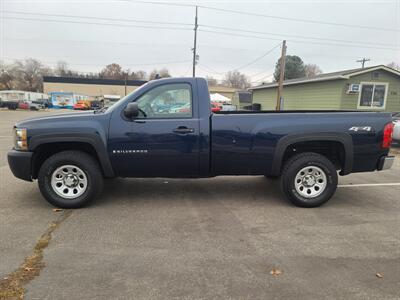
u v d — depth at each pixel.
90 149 4.69
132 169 4.56
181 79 4.55
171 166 4.58
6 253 3.23
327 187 4.65
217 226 3.98
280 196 5.25
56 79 81.38
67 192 4.55
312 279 2.84
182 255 3.24
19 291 2.60
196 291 2.65
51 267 2.98
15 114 36.16
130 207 4.64
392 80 18.25
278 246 3.46
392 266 3.08
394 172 7.32
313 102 20.91
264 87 28.42
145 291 2.64
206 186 5.81
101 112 4.75
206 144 4.51
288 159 4.73
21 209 4.51
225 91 71.62
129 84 83.94
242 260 3.16
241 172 4.69
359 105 18.27
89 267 2.99
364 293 2.64
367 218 4.31
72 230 3.81
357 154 4.61
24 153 4.38
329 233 3.81
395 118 11.96
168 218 4.23
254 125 4.50
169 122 4.46
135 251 3.31
